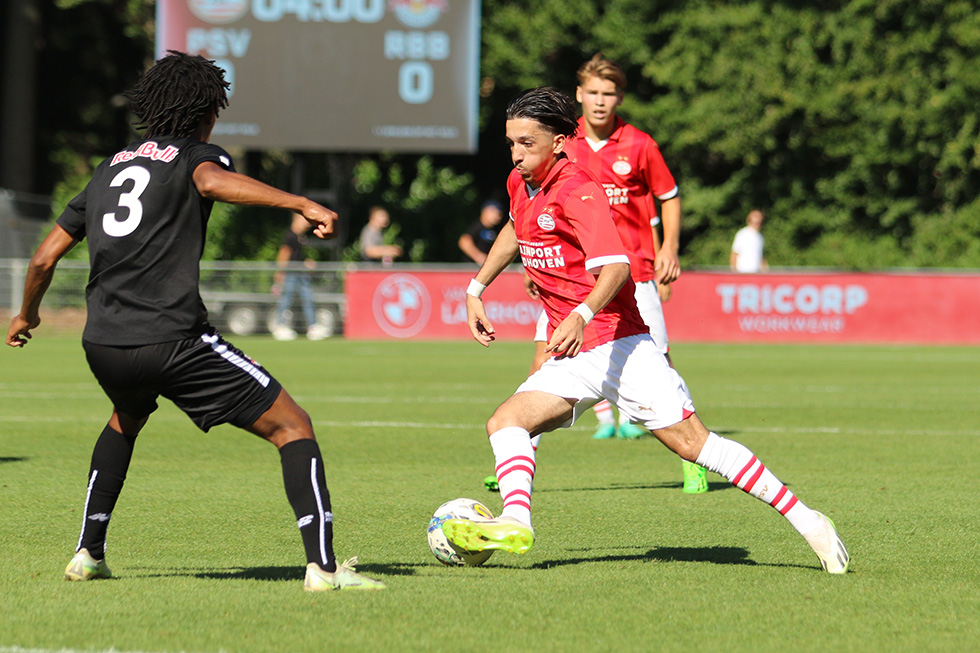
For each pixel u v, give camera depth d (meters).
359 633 12.34
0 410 38.06
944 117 104.06
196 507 21.02
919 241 107.50
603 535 18.78
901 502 22.03
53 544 17.58
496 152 126.31
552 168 15.73
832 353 68.62
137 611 13.20
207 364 13.44
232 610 13.24
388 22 91.81
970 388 47.84
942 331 76.75
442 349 70.50
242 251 98.94
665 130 110.75
